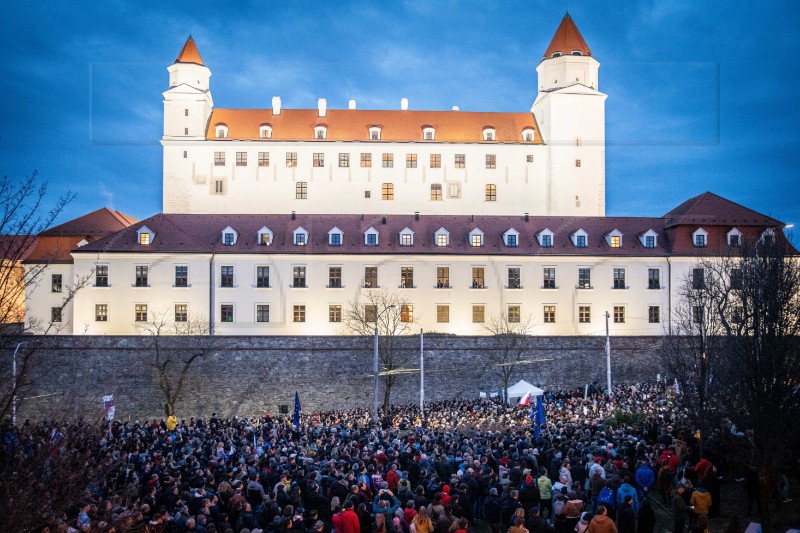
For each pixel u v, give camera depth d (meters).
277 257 91.00
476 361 80.19
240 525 24.62
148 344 76.38
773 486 33.31
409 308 91.25
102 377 75.38
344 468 31.78
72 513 25.47
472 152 119.81
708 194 97.50
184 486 28.06
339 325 90.81
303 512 26.61
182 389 76.62
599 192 120.50
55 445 22.02
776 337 30.55
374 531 26.23
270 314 90.50
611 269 92.44
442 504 25.66
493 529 26.55
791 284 33.62
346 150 118.38
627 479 27.72
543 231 93.94
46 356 74.56
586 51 124.44
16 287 29.47
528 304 91.88
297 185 117.56
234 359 77.56
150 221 92.62
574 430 41.31
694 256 91.31
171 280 89.62
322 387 78.00
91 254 88.69
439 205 119.00
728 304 54.75
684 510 26.81
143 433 45.50
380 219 96.12
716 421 37.53
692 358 56.78
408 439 39.72
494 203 119.44
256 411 77.25
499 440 39.16
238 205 116.56
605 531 22.45
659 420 45.75
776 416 29.09
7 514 19.88
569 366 80.62
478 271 92.25
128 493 24.27
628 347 81.25
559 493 27.84
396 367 79.12
